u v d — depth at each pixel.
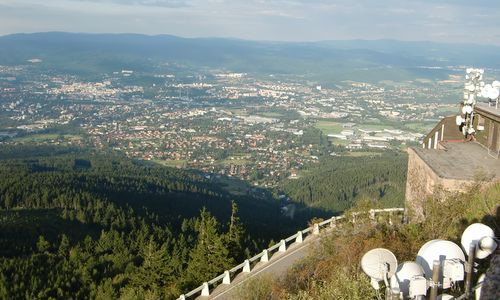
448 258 12.48
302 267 19.97
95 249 58.41
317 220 27.84
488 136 28.75
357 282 13.37
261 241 53.06
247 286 19.42
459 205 19.45
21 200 83.31
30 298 40.38
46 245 58.38
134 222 74.50
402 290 11.53
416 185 26.33
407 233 19.11
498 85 29.23
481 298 8.47
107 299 37.81
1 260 49.12
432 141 35.78
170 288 29.20
